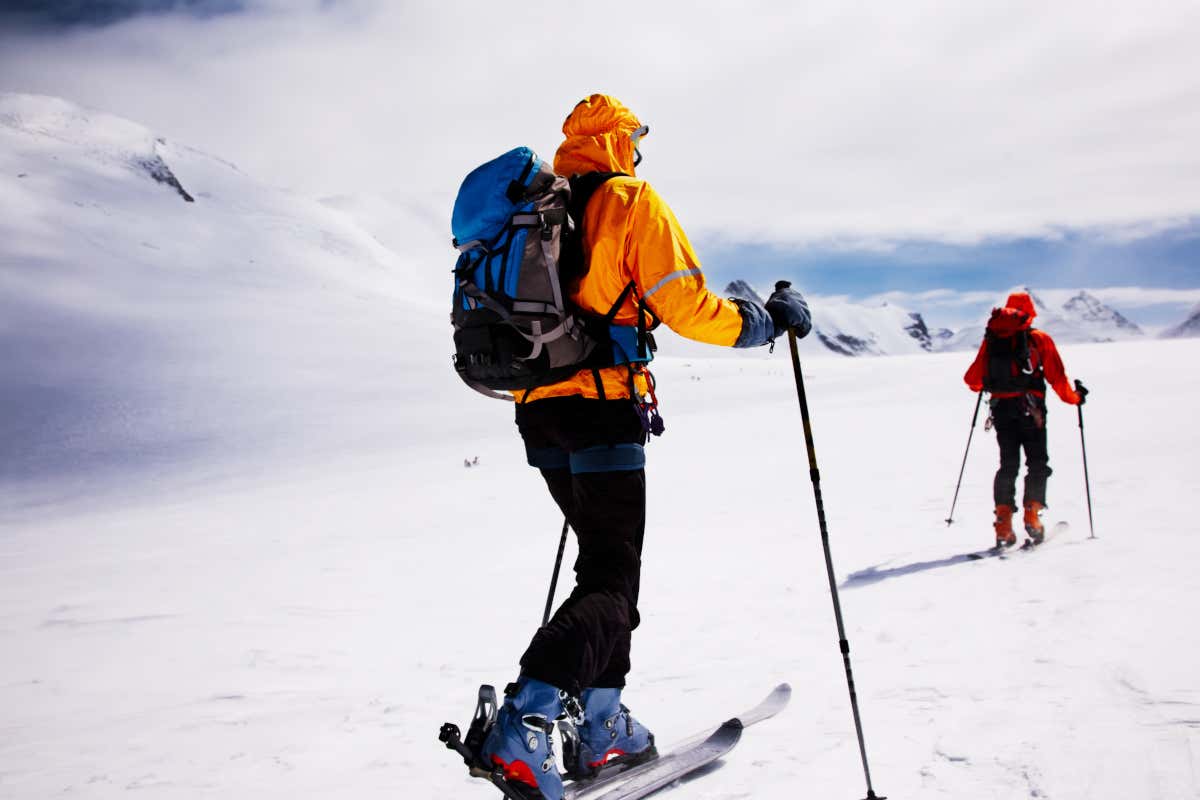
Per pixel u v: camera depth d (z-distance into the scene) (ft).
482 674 17.10
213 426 146.92
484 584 28.32
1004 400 23.32
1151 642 12.28
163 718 15.53
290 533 50.26
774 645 15.89
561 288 7.87
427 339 248.32
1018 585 18.04
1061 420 58.75
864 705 11.32
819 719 10.98
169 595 31.60
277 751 13.00
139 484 111.55
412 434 128.57
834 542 27.86
